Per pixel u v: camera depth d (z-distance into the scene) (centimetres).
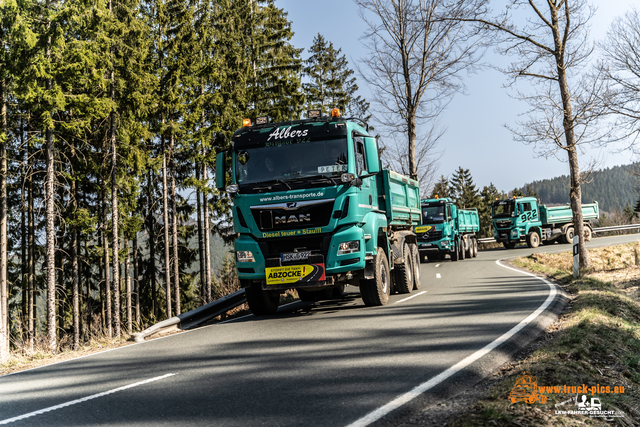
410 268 1328
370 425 367
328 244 938
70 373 648
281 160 971
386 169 1191
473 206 9300
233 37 2708
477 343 626
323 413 397
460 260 2775
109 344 900
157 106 2348
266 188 954
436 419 381
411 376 490
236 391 479
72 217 2344
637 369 560
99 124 2242
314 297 1318
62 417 441
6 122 2022
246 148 994
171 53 2381
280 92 2961
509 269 1909
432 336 685
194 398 466
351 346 652
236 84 2662
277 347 686
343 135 966
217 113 2583
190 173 3131
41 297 2866
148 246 3325
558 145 1545
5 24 1686
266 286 952
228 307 1192
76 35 1916
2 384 626
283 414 400
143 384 536
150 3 2631
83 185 2625
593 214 3759
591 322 722
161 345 801
